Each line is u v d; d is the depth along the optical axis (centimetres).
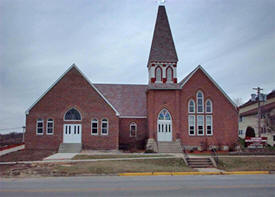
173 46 3662
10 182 1427
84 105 3325
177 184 1327
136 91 4112
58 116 3272
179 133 3347
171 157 2423
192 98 3481
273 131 4797
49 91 3306
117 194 1076
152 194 1075
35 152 2986
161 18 3766
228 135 3453
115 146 3300
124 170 1827
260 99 3534
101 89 4078
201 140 3416
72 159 2369
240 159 2362
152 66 3562
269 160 2333
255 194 1077
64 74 3350
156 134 3341
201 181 1441
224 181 1441
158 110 3394
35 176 1684
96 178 1582
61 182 1412
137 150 3353
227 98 3528
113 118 3350
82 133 3275
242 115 5912
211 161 2305
